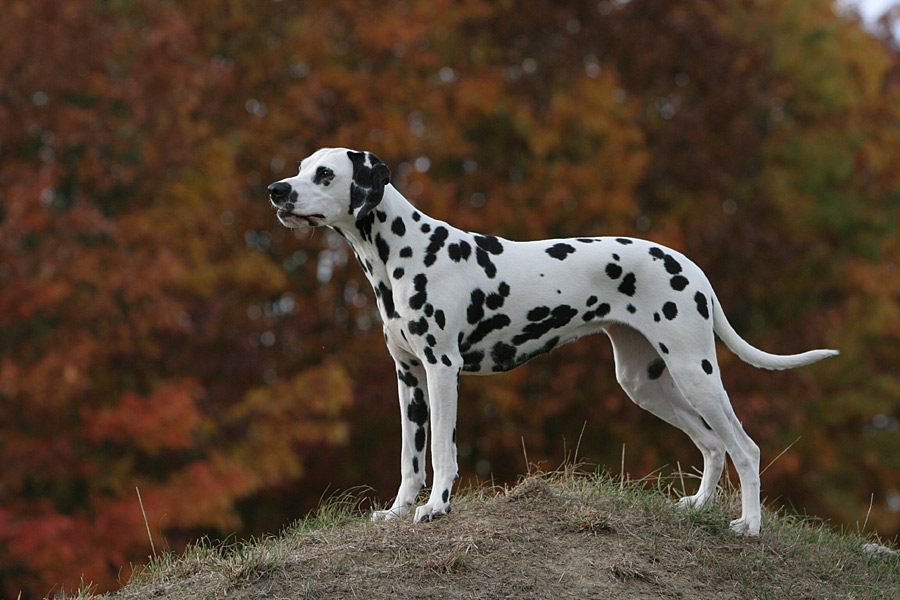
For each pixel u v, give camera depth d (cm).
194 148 1512
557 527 698
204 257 1527
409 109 1714
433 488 695
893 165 2030
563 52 1784
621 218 1692
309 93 1631
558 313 719
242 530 1652
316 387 1502
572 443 1705
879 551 790
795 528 819
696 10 1892
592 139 1747
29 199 1294
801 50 1984
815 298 1948
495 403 1666
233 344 1589
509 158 1811
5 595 1291
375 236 704
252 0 1722
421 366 736
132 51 1526
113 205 1509
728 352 1711
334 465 1731
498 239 727
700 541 709
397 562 640
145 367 1470
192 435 1425
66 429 1340
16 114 1390
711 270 1745
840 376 1919
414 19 1716
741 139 1869
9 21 1372
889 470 2019
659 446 1647
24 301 1273
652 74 1870
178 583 657
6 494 1288
